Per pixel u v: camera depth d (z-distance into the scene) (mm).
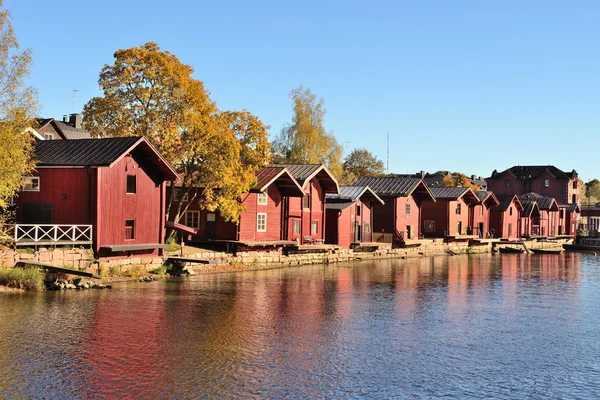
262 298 35688
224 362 22047
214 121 47781
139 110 46094
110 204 40188
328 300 36094
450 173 168625
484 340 26859
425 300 37625
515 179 144625
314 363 22344
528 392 20031
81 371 20484
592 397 19672
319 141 85875
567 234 124688
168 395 18562
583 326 30453
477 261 71938
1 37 36688
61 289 34781
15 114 36781
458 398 19281
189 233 52906
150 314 29516
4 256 34625
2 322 26453
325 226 66312
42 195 40688
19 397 18078
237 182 48312
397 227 76625
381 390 19703
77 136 75688
